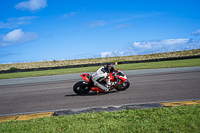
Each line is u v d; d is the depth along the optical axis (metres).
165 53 58.12
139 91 7.39
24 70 32.75
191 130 3.14
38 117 4.80
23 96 8.18
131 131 3.25
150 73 13.80
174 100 5.70
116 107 5.09
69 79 13.94
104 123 3.69
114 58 60.09
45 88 10.11
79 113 4.74
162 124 3.46
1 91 10.39
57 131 3.49
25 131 3.60
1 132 3.64
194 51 54.47
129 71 17.05
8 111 5.80
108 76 7.39
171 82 9.01
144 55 60.03
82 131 3.38
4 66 55.84
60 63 58.19
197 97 5.92
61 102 6.45
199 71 12.79
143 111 4.30
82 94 7.63
